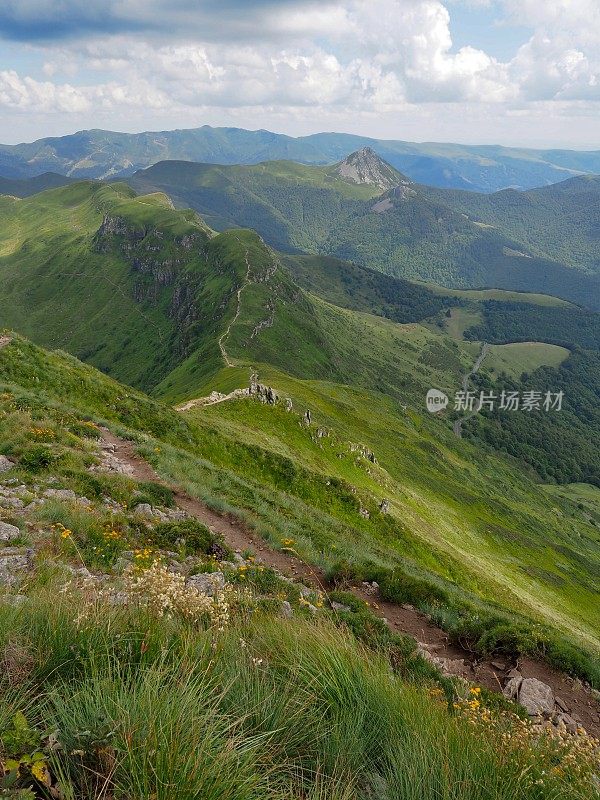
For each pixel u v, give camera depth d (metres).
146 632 4.74
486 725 5.31
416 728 4.25
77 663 4.15
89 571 8.48
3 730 3.03
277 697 4.25
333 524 25.16
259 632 5.70
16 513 10.05
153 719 3.13
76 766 2.96
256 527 15.27
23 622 4.44
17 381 26.14
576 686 9.01
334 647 5.11
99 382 31.42
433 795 3.64
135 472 16.97
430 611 11.72
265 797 3.05
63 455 14.62
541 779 4.12
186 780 2.88
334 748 3.85
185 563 10.73
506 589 46.22
